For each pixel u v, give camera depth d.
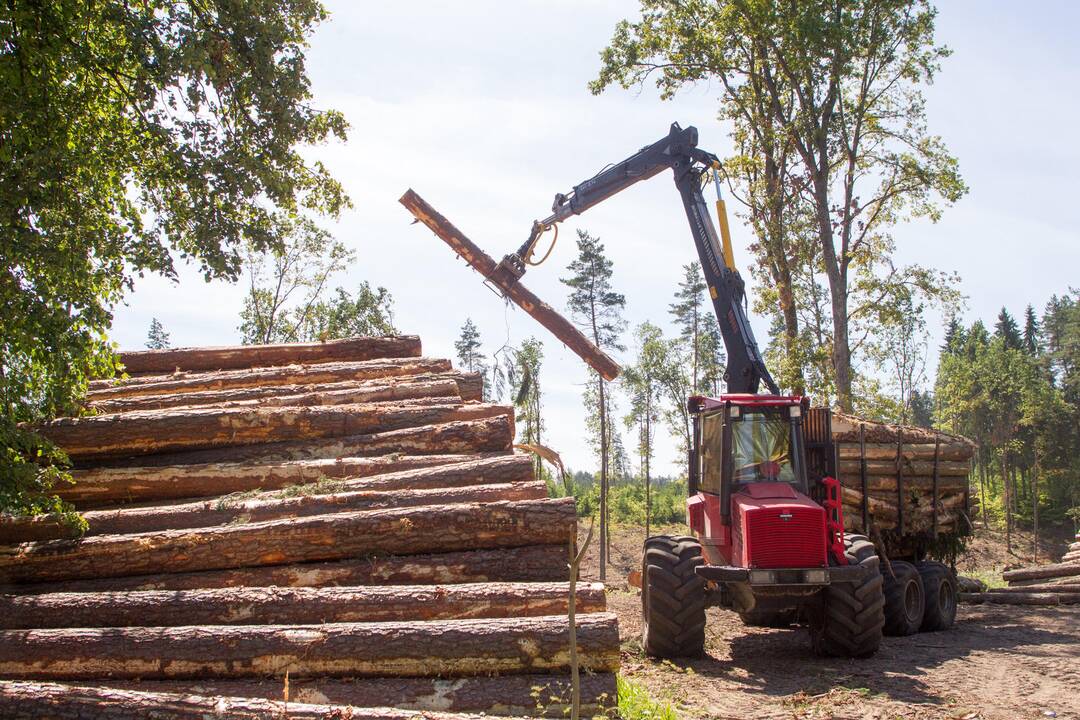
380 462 8.20
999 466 65.75
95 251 7.61
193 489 8.10
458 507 6.93
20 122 7.38
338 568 6.82
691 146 13.67
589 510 50.16
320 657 5.82
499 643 5.84
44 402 8.14
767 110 26.34
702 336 53.88
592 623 5.94
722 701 7.73
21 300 7.12
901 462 13.12
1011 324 99.31
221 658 5.84
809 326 28.08
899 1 24.48
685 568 9.90
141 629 6.00
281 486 8.10
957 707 7.60
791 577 9.40
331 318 34.09
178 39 7.60
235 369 11.54
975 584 19.06
